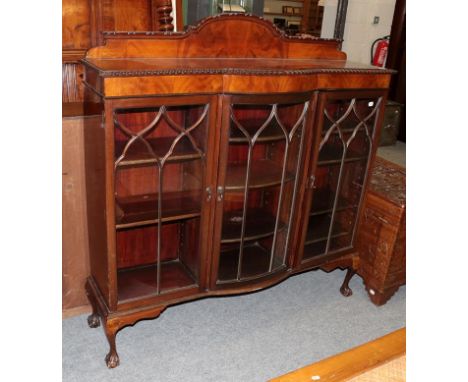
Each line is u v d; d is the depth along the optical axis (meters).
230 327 1.89
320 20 3.74
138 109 1.44
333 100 1.70
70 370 1.59
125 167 1.40
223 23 1.62
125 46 1.49
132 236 1.79
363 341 1.86
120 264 1.81
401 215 1.92
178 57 1.59
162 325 1.87
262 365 1.68
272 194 1.88
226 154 1.51
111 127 1.31
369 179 1.96
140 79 1.29
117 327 1.56
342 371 1.08
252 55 1.74
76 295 1.86
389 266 2.02
